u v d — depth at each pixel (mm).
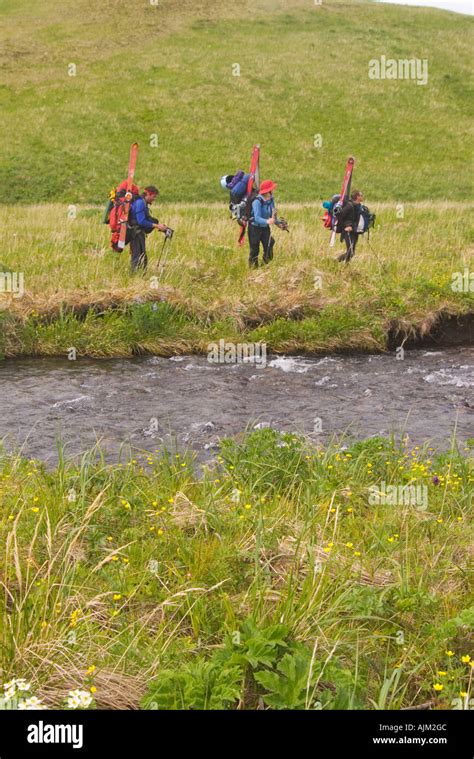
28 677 4238
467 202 38750
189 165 44719
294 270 15227
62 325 12906
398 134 51031
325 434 9336
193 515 6273
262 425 9633
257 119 50906
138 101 51625
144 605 5098
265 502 6766
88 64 56719
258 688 4367
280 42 62281
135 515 6316
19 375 11555
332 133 50344
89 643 4562
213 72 56219
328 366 12398
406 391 11156
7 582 5125
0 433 9156
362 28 65688
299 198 40250
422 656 4703
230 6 68812
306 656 4363
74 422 9617
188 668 4324
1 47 58156
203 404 10453
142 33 62594
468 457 8148
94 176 41938
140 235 14367
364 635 4914
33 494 6414
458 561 5875
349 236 15672
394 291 14461
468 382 11586
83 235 19062
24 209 28797
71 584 4934
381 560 5715
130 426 9539
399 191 42500
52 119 48312
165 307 13328
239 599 5180
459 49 64000
